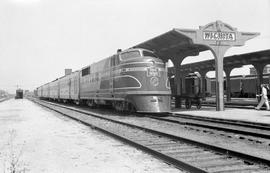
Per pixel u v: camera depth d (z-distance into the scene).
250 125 13.48
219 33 22.50
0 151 9.06
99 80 24.67
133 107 19.44
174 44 23.69
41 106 38.44
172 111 22.62
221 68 22.59
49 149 9.23
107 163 7.28
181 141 9.79
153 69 18.70
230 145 9.34
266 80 41.75
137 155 8.02
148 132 12.09
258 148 8.84
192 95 25.05
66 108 31.48
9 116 22.55
